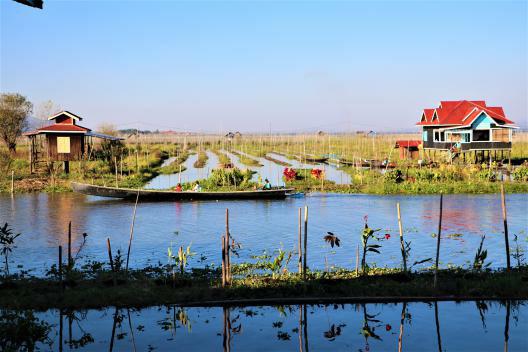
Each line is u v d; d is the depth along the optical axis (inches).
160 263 778.2
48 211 1289.4
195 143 5315.0
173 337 531.2
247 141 5644.7
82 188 1472.7
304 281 649.6
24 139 3440.0
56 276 698.2
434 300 618.8
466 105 2463.1
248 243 923.4
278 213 1256.8
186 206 1384.1
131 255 837.8
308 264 764.0
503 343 515.2
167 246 904.9
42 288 635.5
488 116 2145.7
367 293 623.2
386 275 677.3
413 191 1595.7
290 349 503.2
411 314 586.2
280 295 619.5
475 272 687.7
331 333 540.7
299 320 574.9
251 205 1396.4
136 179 1920.5
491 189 1588.3
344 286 634.8
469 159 2199.8
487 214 1197.1
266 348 506.6
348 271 703.7
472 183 1641.2
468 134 2191.2
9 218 1184.2
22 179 1833.2
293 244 908.0
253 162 2778.1
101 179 1865.2
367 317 580.7
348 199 1497.3
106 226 1094.4
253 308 607.5
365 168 2287.2
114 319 575.8
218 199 1493.6
